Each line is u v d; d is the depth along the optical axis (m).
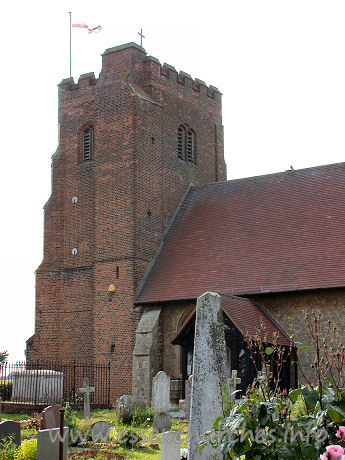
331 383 11.66
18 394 33.72
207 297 14.59
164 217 39.97
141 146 39.03
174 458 17.19
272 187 38.38
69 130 42.88
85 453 19.19
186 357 31.81
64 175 42.50
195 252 37.41
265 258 34.59
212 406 14.07
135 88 39.75
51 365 36.75
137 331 35.44
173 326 35.56
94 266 38.75
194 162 43.44
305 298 32.16
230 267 35.22
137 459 18.31
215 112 45.84
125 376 36.25
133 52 40.69
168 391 28.91
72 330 40.09
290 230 35.28
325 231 34.09
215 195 40.34
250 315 31.47
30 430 23.55
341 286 30.88
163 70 41.78
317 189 36.62
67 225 41.69
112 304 37.56
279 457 11.02
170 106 41.81
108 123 39.81
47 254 42.06
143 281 37.56
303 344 31.66
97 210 39.28
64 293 40.88
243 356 29.92
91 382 37.59
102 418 27.91
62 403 31.73
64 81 43.50
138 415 25.27
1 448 17.39
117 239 38.16
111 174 39.12
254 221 37.06
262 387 11.91
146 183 39.03
